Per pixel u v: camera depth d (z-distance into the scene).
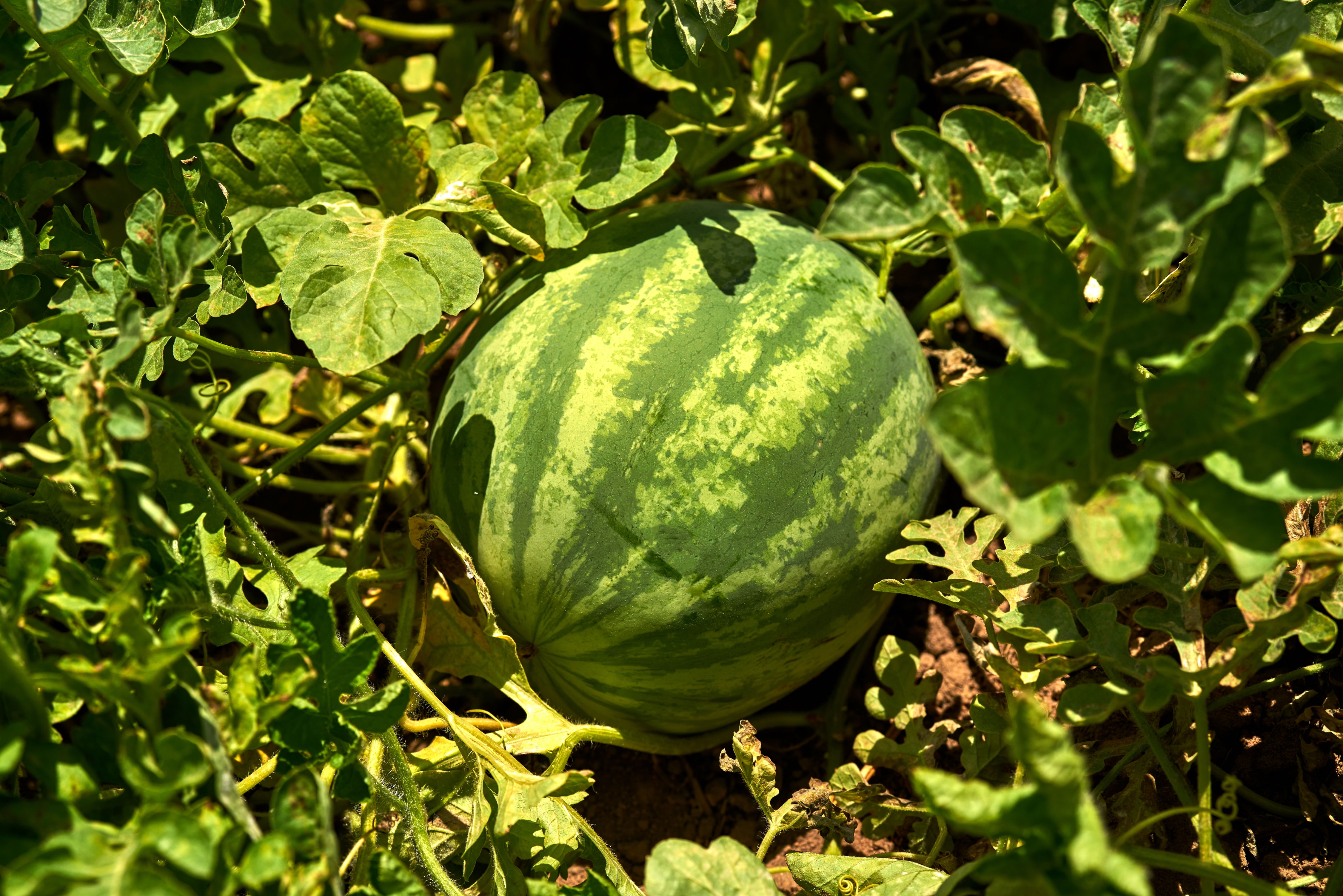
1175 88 1.18
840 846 1.44
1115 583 1.39
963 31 1.66
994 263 1.19
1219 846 1.30
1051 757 1.18
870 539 1.37
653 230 1.41
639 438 1.34
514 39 1.64
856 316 1.38
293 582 1.36
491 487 1.37
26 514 1.36
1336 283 1.43
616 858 1.38
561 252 1.41
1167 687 1.28
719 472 1.34
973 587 1.35
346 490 1.53
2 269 1.38
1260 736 1.41
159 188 1.40
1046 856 1.21
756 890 1.27
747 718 1.47
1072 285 1.19
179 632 1.25
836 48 1.58
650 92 1.71
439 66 1.62
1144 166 1.18
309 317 1.34
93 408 1.26
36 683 1.26
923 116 1.57
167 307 1.30
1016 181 1.27
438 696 1.47
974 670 1.48
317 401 1.55
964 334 1.57
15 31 1.45
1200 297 1.19
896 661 1.43
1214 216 1.19
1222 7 1.34
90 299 1.32
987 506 1.18
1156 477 1.20
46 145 1.65
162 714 1.27
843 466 1.35
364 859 1.35
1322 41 1.21
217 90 1.53
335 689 1.28
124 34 1.38
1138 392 1.21
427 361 1.46
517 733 1.37
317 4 1.54
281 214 1.40
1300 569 1.30
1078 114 1.33
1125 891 1.20
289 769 1.30
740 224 1.40
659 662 1.36
